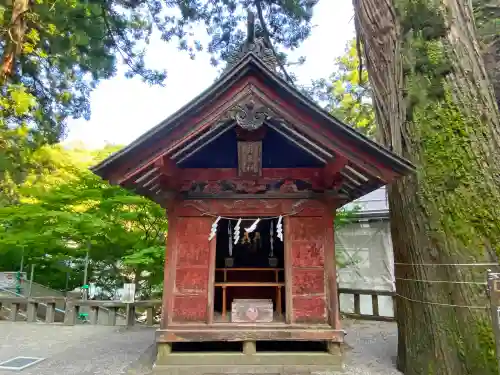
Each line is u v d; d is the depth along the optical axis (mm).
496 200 3691
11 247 10938
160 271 9969
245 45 4664
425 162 4066
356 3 5633
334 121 3965
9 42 6742
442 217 3838
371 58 5141
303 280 4586
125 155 3934
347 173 4324
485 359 3369
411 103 4301
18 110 6820
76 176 13398
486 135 3893
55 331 7535
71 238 10195
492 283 2867
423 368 3846
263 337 4344
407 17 4504
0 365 4879
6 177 11320
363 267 12359
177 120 3975
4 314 9938
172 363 4301
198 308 4520
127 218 9852
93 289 12820
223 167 4871
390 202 4699
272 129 4227
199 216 4781
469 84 4062
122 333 7289
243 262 6664
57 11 8078
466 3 4473
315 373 4152
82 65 10359
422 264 3988
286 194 4809
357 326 8102
